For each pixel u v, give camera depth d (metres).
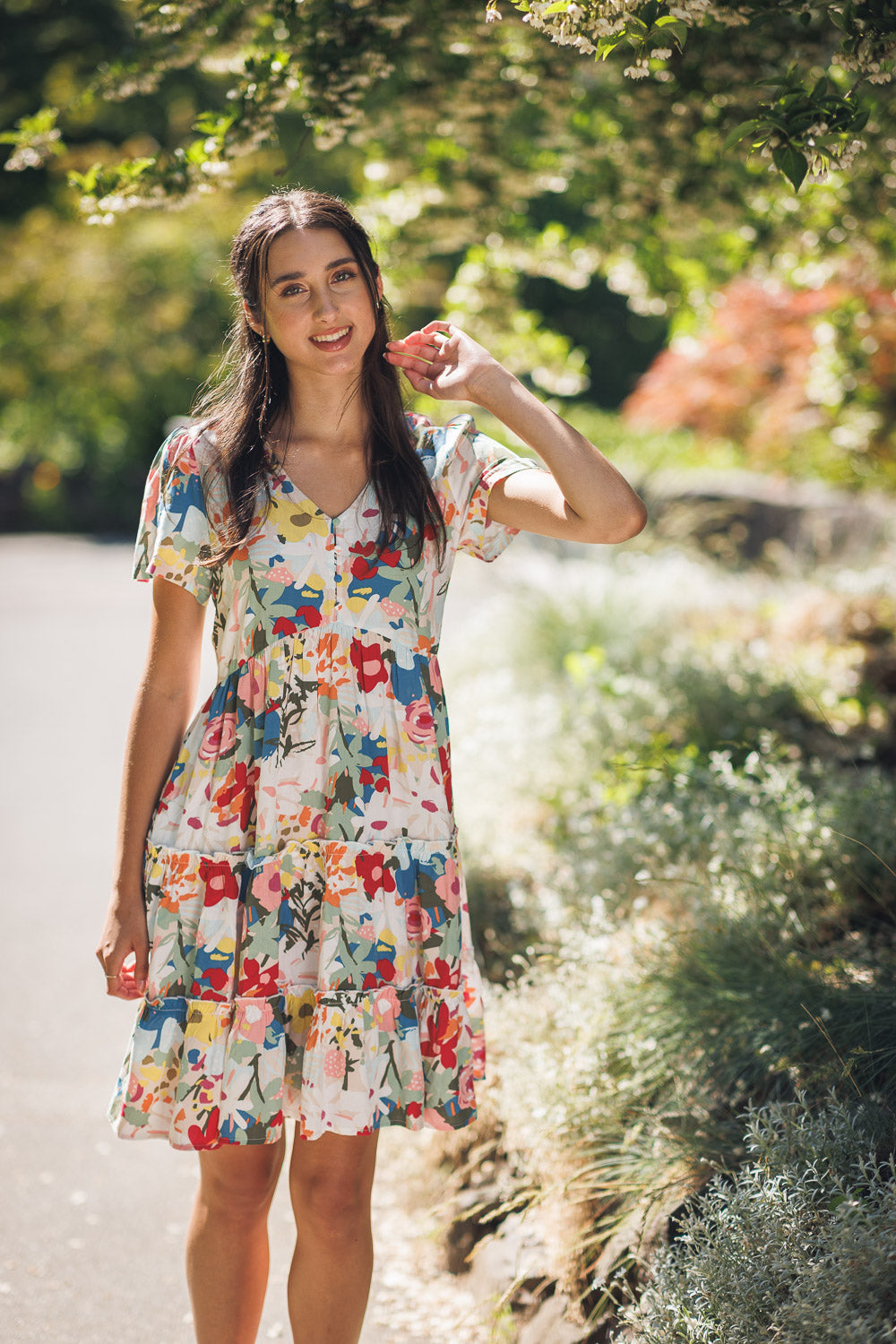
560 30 2.08
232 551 1.97
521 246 4.95
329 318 1.97
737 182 4.19
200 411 2.13
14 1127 3.38
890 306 6.69
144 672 2.03
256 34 3.30
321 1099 1.89
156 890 1.97
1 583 14.32
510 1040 2.81
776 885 2.87
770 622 6.28
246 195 19.00
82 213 3.10
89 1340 2.44
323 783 1.96
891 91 3.04
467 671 6.68
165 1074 1.94
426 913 1.98
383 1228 2.94
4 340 19.72
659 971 2.66
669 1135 2.31
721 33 3.09
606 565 7.45
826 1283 1.74
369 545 2.00
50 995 4.33
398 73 3.81
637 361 24.34
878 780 3.36
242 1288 2.07
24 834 6.18
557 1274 2.40
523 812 4.43
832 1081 2.22
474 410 7.36
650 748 4.46
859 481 10.24
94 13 16.41
